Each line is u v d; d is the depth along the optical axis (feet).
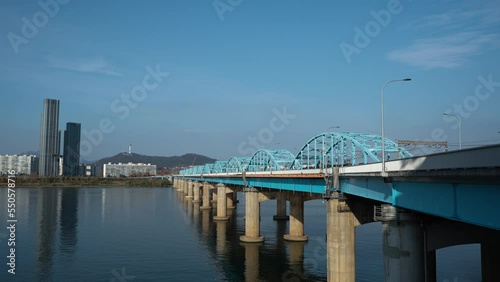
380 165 104.68
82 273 171.53
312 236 251.19
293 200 241.96
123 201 511.81
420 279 96.43
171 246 226.99
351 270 137.28
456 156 66.69
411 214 97.91
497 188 60.29
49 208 404.57
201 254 206.59
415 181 85.56
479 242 100.01
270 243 232.12
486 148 58.80
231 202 453.17
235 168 387.34
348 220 139.03
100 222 317.42
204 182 467.52
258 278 164.04
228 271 174.50
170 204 491.31
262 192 245.65
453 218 71.61
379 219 103.14
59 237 249.55
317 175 154.71
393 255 98.17
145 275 169.17
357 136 163.43
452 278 155.12
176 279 163.63
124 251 213.05
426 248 97.96
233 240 244.63
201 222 329.52
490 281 119.85
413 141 132.77
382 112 105.09
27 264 184.65
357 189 126.52
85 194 615.16
